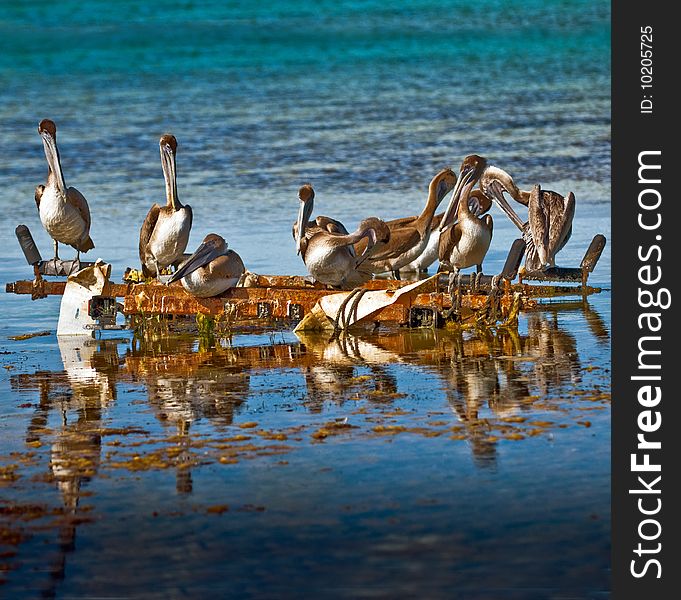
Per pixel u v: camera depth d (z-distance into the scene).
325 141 35.94
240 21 68.31
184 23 67.31
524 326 16.78
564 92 46.25
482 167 18.69
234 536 9.30
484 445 11.12
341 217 25.47
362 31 65.19
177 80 50.66
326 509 9.74
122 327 16.97
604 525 9.33
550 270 18.69
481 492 9.99
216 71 53.06
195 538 9.29
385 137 36.47
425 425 11.78
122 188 29.70
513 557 8.85
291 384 13.63
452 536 9.19
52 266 17.55
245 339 16.44
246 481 10.40
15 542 9.32
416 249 18.53
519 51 58.47
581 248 22.38
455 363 14.46
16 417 12.59
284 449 11.18
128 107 43.69
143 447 11.41
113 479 10.55
